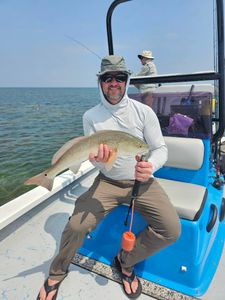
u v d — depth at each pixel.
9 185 8.23
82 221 1.65
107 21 2.79
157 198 1.69
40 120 22.70
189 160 2.26
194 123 2.35
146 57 3.78
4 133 16.84
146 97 2.64
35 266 2.05
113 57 1.73
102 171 1.89
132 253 1.75
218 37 2.20
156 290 1.80
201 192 2.02
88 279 1.92
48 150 12.59
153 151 1.87
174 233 1.61
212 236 2.13
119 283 1.88
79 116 25.44
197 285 1.80
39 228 2.53
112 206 1.85
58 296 1.77
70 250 1.68
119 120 1.85
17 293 1.79
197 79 2.43
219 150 2.82
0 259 2.11
